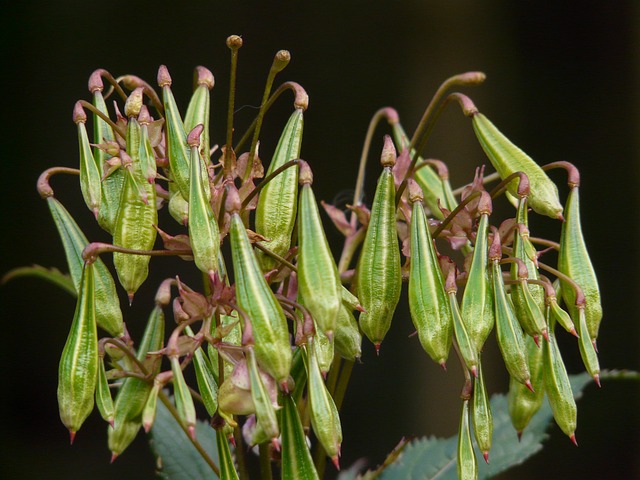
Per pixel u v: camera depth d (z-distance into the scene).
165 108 0.36
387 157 0.36
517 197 0.37
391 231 0.36
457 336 0.35
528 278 0.36
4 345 0.82
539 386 0.38
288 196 0.37
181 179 0.36
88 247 0.35
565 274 0.37
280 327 0.34
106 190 0.37
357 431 0.81
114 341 0.36
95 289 0.37
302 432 0.35
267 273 0.36
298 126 0.37
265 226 0.36
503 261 0.36
